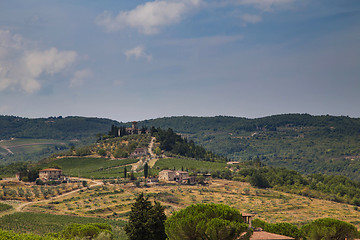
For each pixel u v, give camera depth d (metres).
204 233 89.88
